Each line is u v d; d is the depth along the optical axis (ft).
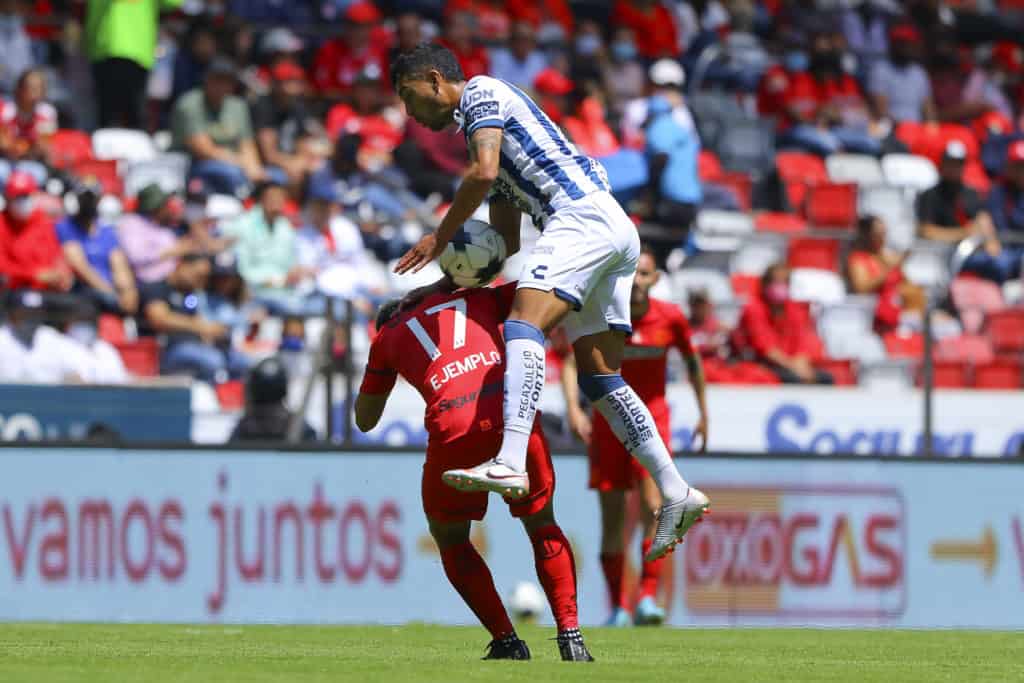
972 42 227.20
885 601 124.26
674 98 163.02
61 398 112.98
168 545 112.06
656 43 199.82
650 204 158.92
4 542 109.50
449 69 65.16
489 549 115.96
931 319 132.57
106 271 130.82
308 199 145.89
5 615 109.19
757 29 209.15
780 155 191.52
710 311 144.25
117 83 166.20
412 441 120.47
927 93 208.03
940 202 180.86
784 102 195.00
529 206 64.54
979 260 164.96
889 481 125.08
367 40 181.06
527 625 100.94
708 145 184.96
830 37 198.70
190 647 69.46
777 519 121.80
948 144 202.28
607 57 188.34
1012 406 139.64
